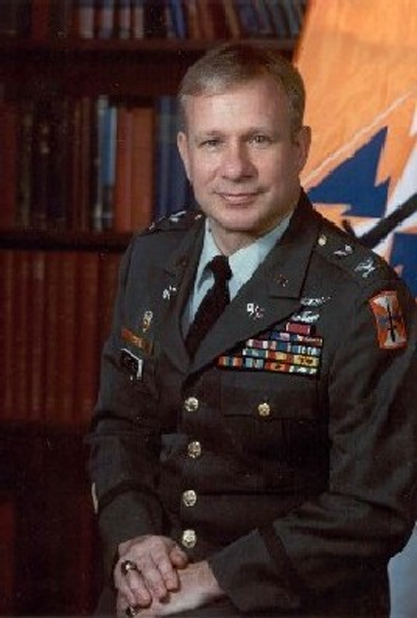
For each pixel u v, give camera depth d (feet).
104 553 7.34
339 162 9.53
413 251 9.49
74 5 10.31
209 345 7.01
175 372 7.14
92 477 7.64
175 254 7.48
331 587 6.75
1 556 11.10
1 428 10.73
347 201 9.55
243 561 6.75
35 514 11.16
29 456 11.05
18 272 10.61
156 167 10.37
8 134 10.43
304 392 6.85
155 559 6.94
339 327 6.83
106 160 10.43
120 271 7.84
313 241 7.13
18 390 10.69
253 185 6.83
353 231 9.55
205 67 6.82
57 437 10.98
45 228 10.49
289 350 6.90
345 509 6.68
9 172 10.46
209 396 7.02
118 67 10.62
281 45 10.12
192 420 7.07
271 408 6.89
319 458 7.03
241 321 7.00
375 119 9.48
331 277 6.98
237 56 6.82
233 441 6.98
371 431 6.71
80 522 11.12
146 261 7.64
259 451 6.97
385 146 9.48
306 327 6.91
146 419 7.58
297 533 6.72
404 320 6.89
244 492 7.04
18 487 11.09
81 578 11.16
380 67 9.46
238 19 10.18
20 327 10.64
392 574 9.23
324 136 9.53
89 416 10.63
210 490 7.07
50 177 10.46
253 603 6.72
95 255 10.53
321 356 6.84
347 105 9.51
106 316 10.57
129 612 6.91
